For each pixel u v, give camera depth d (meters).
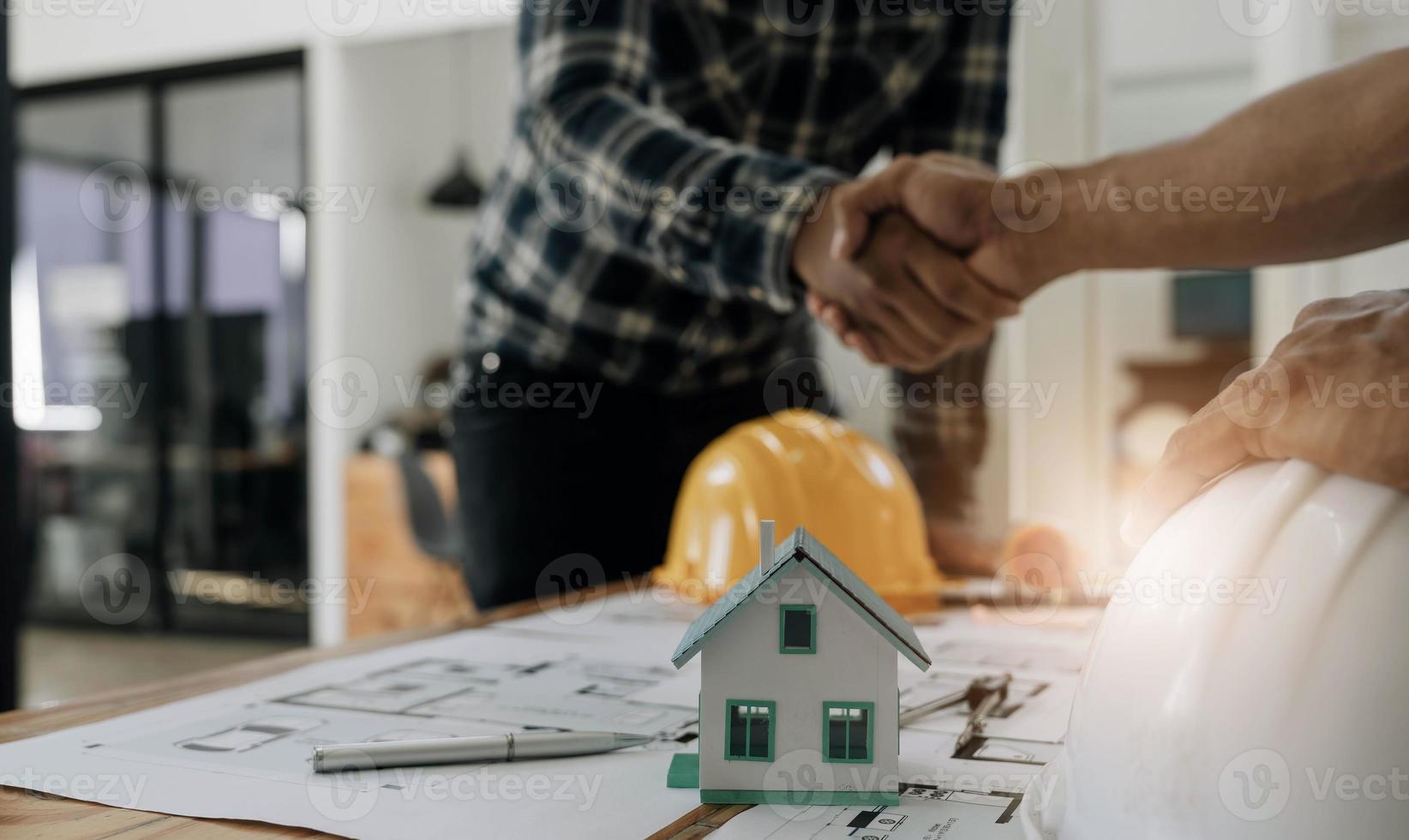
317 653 0.69
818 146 1.06
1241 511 0.35
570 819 0.39
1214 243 0.55
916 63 1.03
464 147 3.77
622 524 1.12
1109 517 1.29
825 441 0.85
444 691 0.59
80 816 0.39
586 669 0.65
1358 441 0.33
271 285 3.56
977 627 0.77
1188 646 0.34
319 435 3.39
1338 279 1.68
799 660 0.41
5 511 0.88
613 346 1.07
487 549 1.12
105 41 3.73
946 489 1.03
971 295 0.66
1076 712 0.38
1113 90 2.72
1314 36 1.65
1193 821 0.33
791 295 0.73
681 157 0.74
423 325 3.72
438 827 0.38
